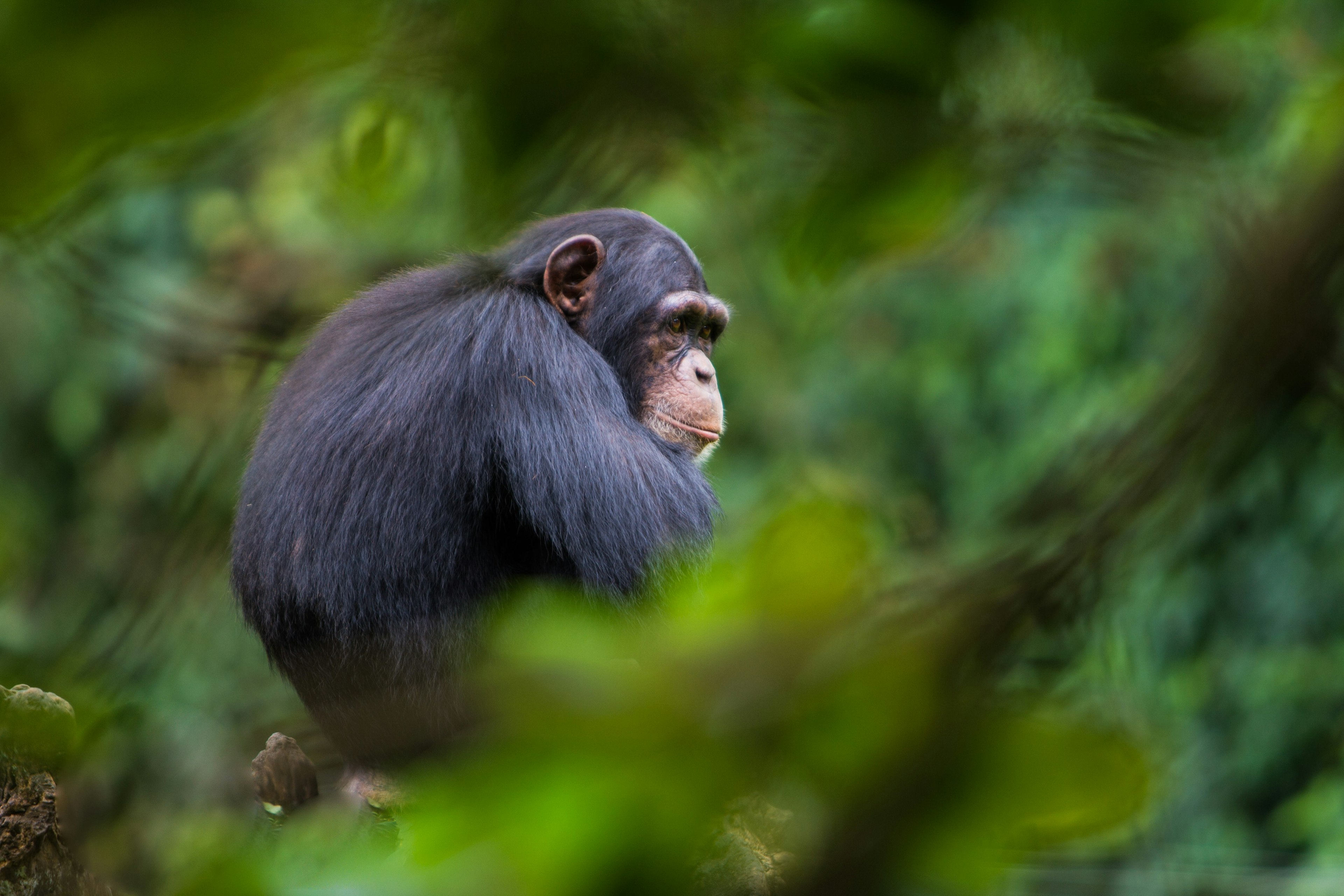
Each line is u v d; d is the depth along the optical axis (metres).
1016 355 21.70
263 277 11.86
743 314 20.80
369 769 9.05
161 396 17.81
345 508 9.23
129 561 6.07
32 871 6.48
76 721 5.49
